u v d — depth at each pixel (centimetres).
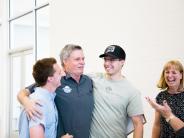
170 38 306
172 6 304
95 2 406
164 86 253
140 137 227
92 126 232
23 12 638
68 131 222
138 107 230
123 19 361
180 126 218
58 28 485
